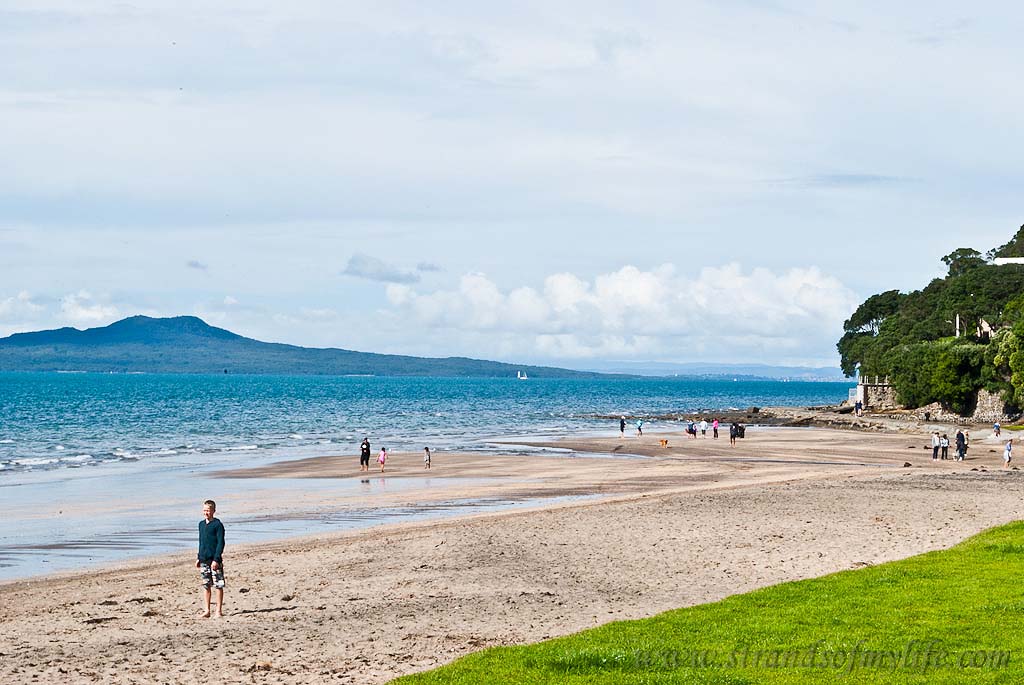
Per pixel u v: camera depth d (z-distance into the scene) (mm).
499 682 17328
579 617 24203
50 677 19797
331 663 20328
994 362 152625
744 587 27406
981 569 26906
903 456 91312
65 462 87312
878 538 36031
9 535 44344
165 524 47531
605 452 96312
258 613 25750
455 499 56875
